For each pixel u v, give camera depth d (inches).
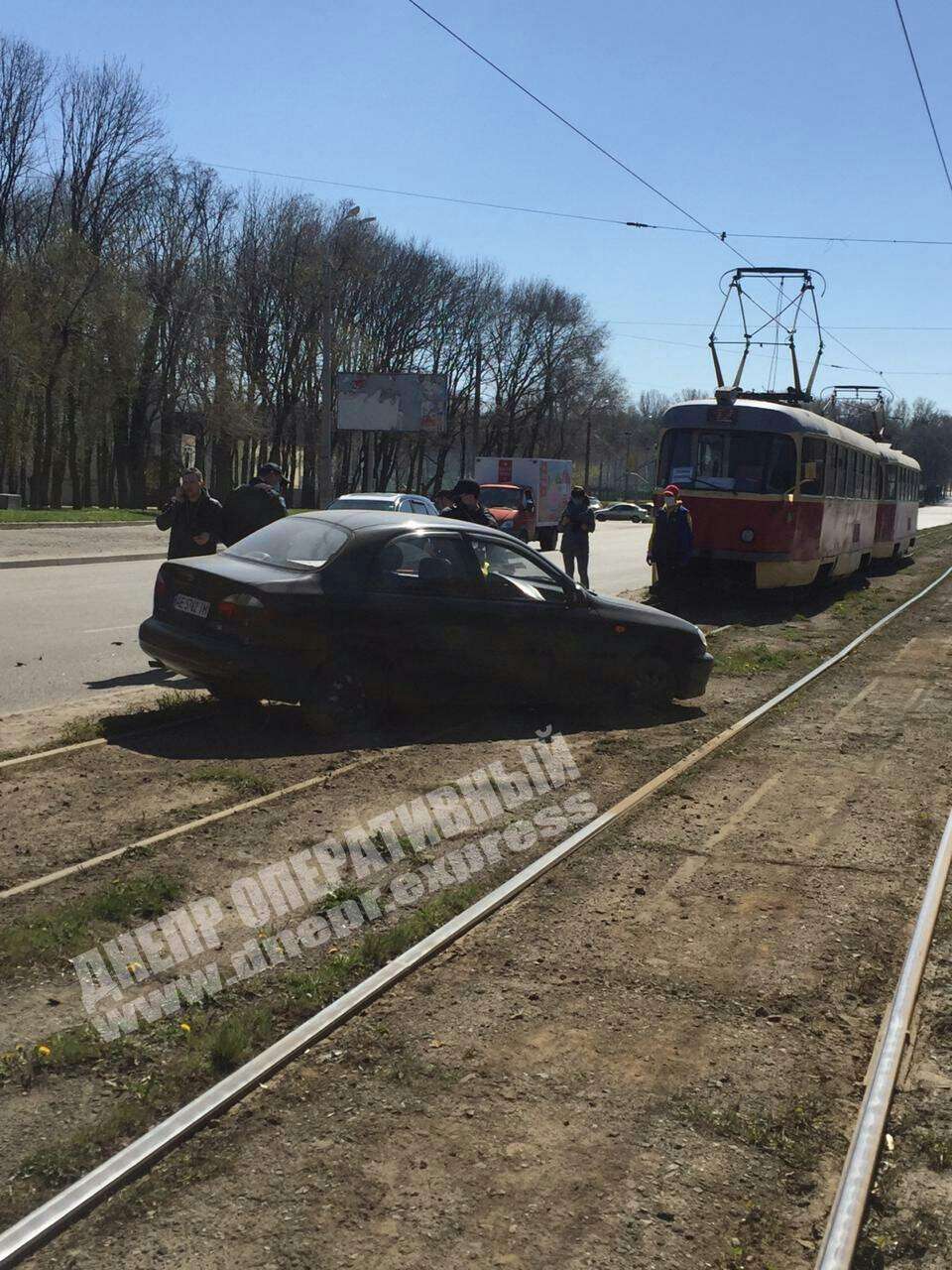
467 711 367.2
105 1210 117.2
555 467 1574.8
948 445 6131.9
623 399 3491.6
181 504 426.0
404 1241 114.3
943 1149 135.0
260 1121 134.1
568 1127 136.3
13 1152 126.0
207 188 2116.1
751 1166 130.4
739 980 180.2
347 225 2365.9
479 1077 146.7
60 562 876.0
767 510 687.1
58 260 1731.1
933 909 212.1
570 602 361.1
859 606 776.9
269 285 2363.4
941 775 315.3
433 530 342.0
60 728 309.9
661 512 674.2
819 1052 158.7
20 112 1795.0
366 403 2096.5
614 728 355.3
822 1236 118.6
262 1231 115.0
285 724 326.6
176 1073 142.1
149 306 1887.3
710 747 330.6
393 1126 134.4
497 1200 121.6
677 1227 118.6
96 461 2576.3
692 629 389.4
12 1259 109.3
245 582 308.2
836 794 291.6
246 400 2098.9
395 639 322.7
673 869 230.4
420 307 2778.1
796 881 226.7
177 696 351.6
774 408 694.5
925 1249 117.9
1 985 164.4
